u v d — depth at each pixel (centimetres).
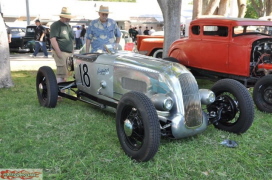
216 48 596
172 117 336
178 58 693
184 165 304
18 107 492
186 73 350
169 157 320
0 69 638
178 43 694
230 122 407
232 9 1421
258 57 562
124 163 306
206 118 362
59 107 493
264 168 304
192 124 343
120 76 395
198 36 638
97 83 438
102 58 427
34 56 1402
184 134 339
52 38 521
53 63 1164
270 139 380
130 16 2694
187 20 1155
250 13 3075
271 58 566
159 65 362
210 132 393
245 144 360
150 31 2164
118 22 2853
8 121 420
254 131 404
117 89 402
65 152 326
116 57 410
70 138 366
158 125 293
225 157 325
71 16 528
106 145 347
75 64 486
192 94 344
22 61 1225
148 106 295
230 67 577
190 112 341
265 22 598
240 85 378
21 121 421
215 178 284
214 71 612
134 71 376
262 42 554
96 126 406
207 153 331
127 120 314
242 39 555
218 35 599
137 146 314
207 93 366
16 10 2438
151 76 356
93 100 457
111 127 405
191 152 333
